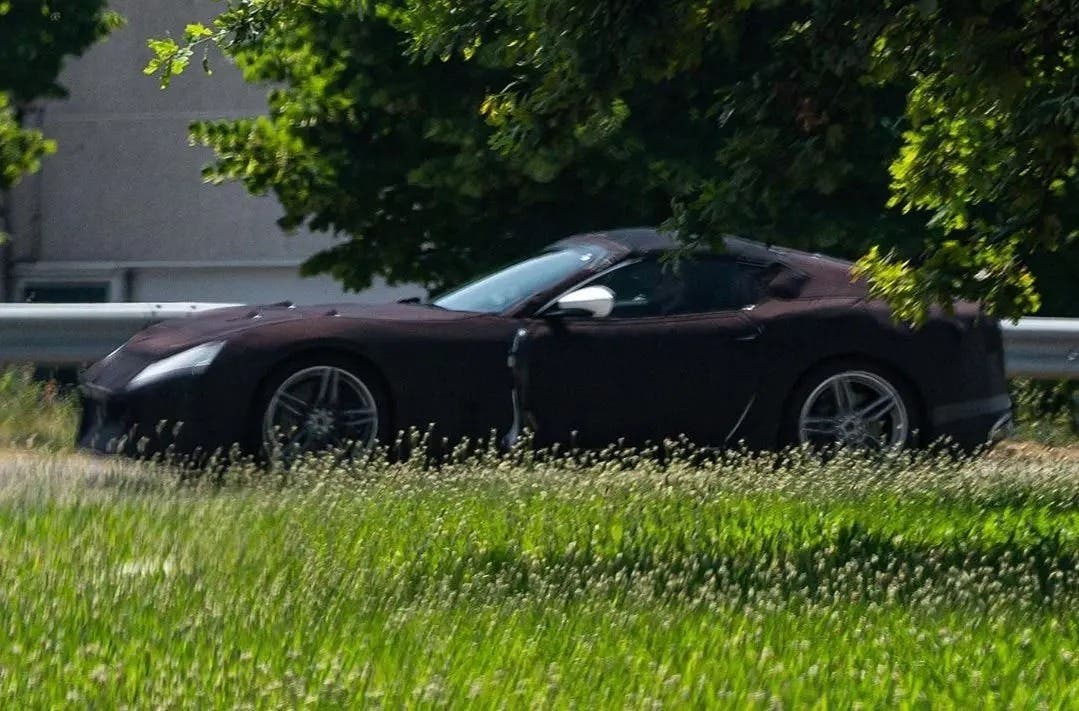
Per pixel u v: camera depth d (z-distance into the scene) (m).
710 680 13.24
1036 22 18.80
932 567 19.14
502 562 18.92
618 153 50.72
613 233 31.27
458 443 28.34
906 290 23.20
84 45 84.06
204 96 99.69
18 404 37.84
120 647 13.77
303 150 58.03
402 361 28.05
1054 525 23.41
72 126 100.44
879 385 30.25
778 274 30.61
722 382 29.47
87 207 100.56
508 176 53.28
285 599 15.50
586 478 24.59
